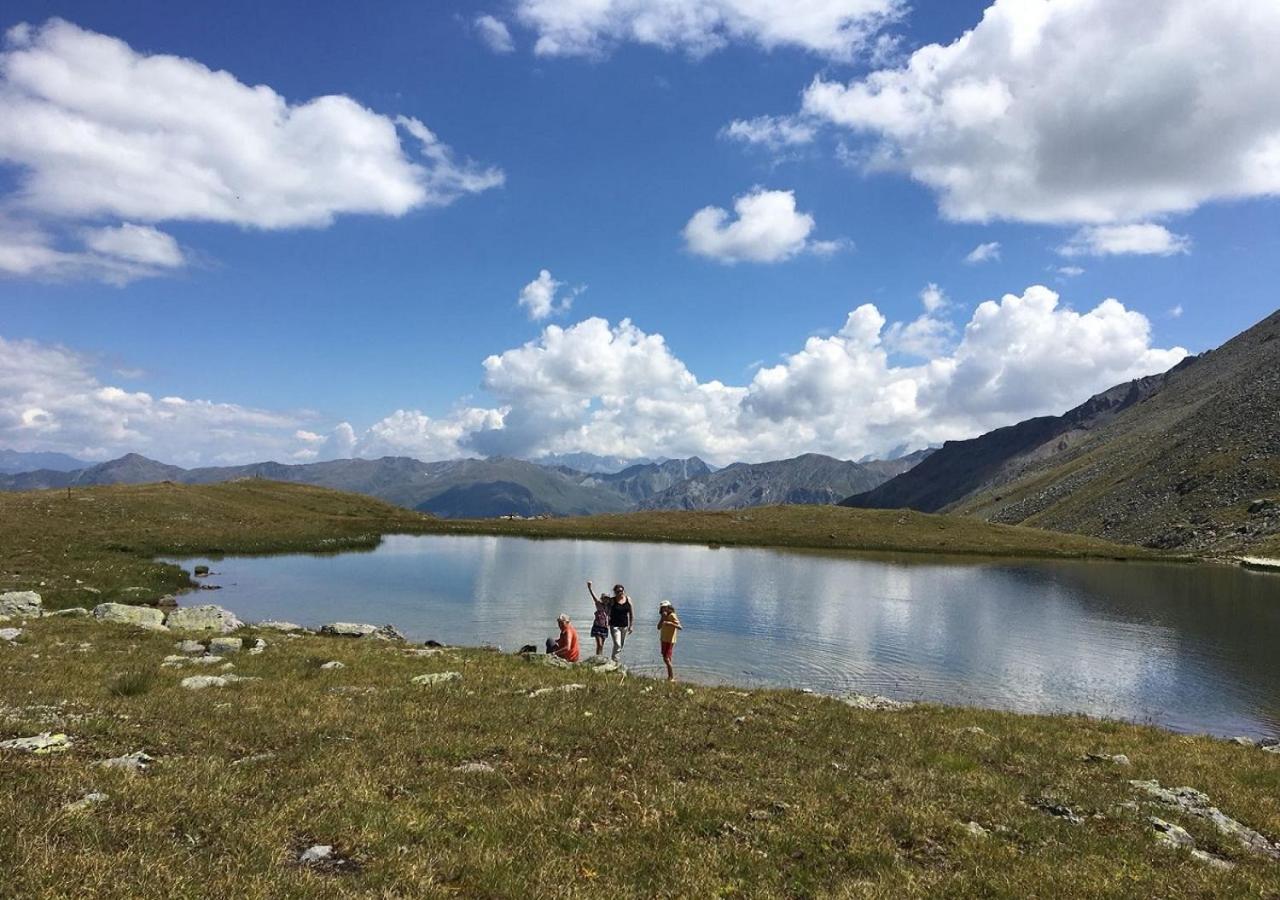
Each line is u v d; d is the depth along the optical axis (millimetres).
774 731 18156
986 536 121188
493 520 135125
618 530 120562
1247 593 68625
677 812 11750
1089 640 44125
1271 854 13234
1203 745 21812
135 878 7504
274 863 8469
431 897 8203
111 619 30500
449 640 37625
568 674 24391
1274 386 192375
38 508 74875
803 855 10617
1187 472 180250
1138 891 10305
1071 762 18156
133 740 12914
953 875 10242
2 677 17172
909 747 17703
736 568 76688
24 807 8805
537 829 10508
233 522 89375
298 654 24703
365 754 13320
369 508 132375
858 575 74250
